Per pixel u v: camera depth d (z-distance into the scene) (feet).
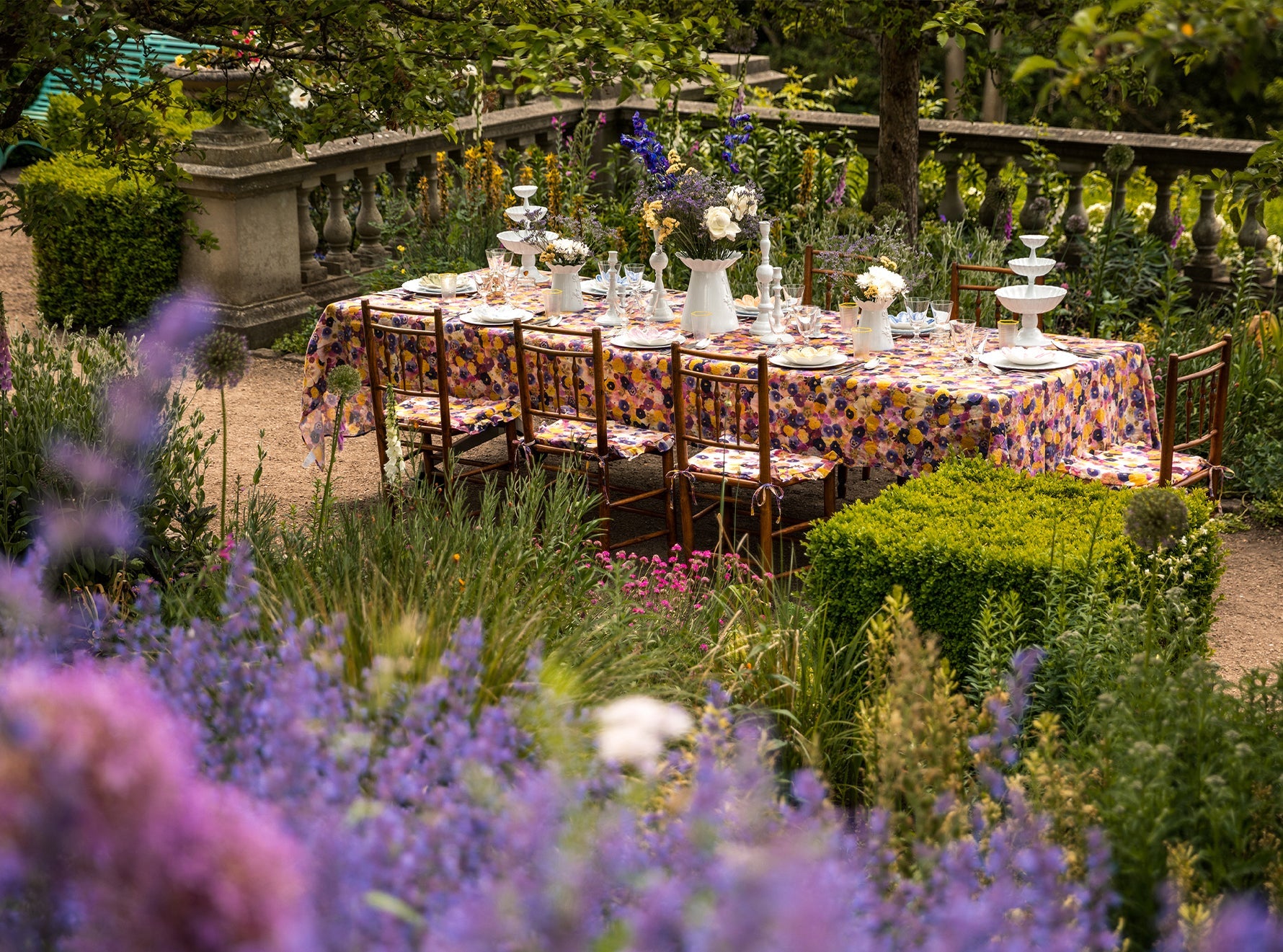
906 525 15.15
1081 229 30.19
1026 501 15.78
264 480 23.22
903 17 28.09
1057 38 28.30
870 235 29.73
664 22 16.46
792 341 21.13
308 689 8.54
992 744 10.07
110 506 14.39
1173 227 30.78
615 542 20.65
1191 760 10.18
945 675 11.30
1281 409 23.53
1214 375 22.06
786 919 5.98
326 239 33.55
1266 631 17.80
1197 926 7.69
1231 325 27.32
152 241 30.50
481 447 24.99
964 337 19.65
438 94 16.10
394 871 6.75
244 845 5.40
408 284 24.21
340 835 6.84
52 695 5.79
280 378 29.17
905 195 31.50
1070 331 28.43
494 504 15.49
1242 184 15.83
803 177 32.58
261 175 30.14
